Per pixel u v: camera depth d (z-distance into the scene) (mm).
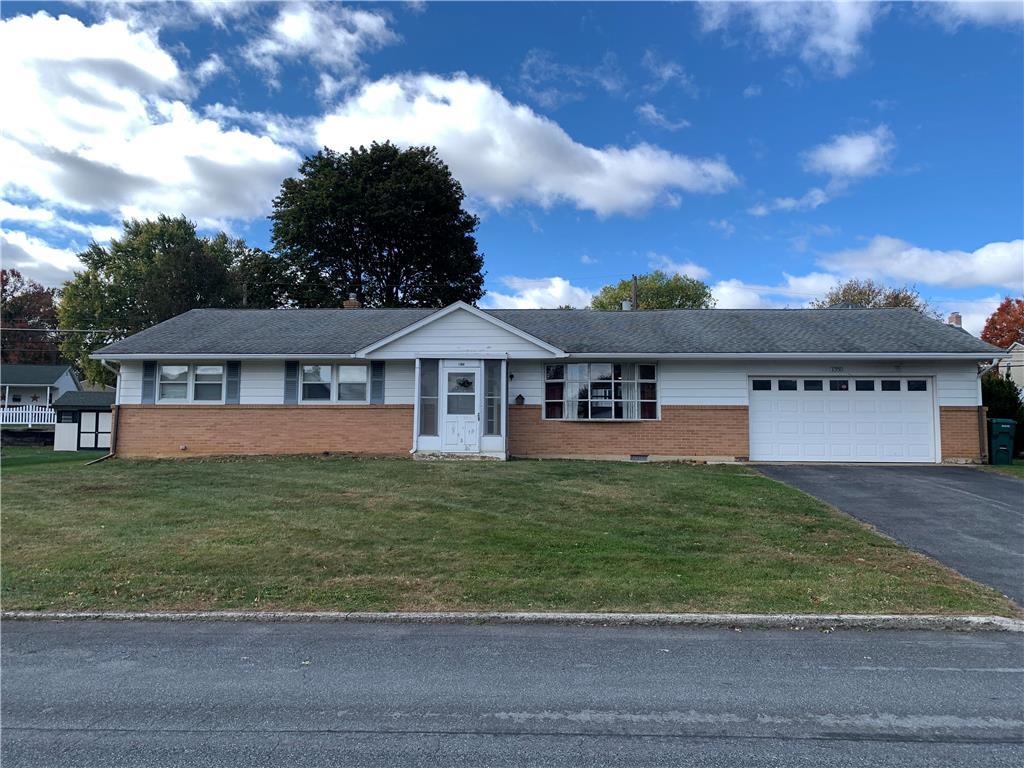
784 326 18500
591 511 10016
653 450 17000
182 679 4492
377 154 35500
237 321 20156
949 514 10016
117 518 9469
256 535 8461
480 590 6398
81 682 4441
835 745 3590
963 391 16609
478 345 16703
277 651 5020
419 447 16609
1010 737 3689
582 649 5070
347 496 11141
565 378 17359
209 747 3555
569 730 3758
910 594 6293
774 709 4039
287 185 35781
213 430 17516
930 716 3949
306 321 20141
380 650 5039
